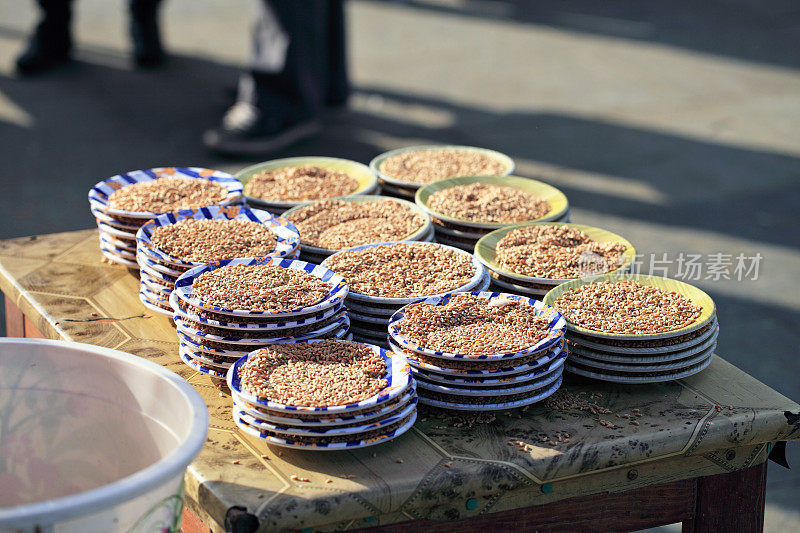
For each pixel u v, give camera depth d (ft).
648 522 5.51
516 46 28.17
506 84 24.44
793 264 14.62
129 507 3.63
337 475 4.72
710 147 20.08
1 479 4.85
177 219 6.78
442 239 7.39
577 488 5.18
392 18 31.24
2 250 7.73
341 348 5.37
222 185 7.57
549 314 5.66
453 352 5.16
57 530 3.43
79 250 7.77
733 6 33.55
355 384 4.92
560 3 34.06
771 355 12.01
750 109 22.67
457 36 29.19
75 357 4.72
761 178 18.42
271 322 5.36
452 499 4.77
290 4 18.08
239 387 4.94
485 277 6.34
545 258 6.60
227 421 5.25
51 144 19.13
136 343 6.15
